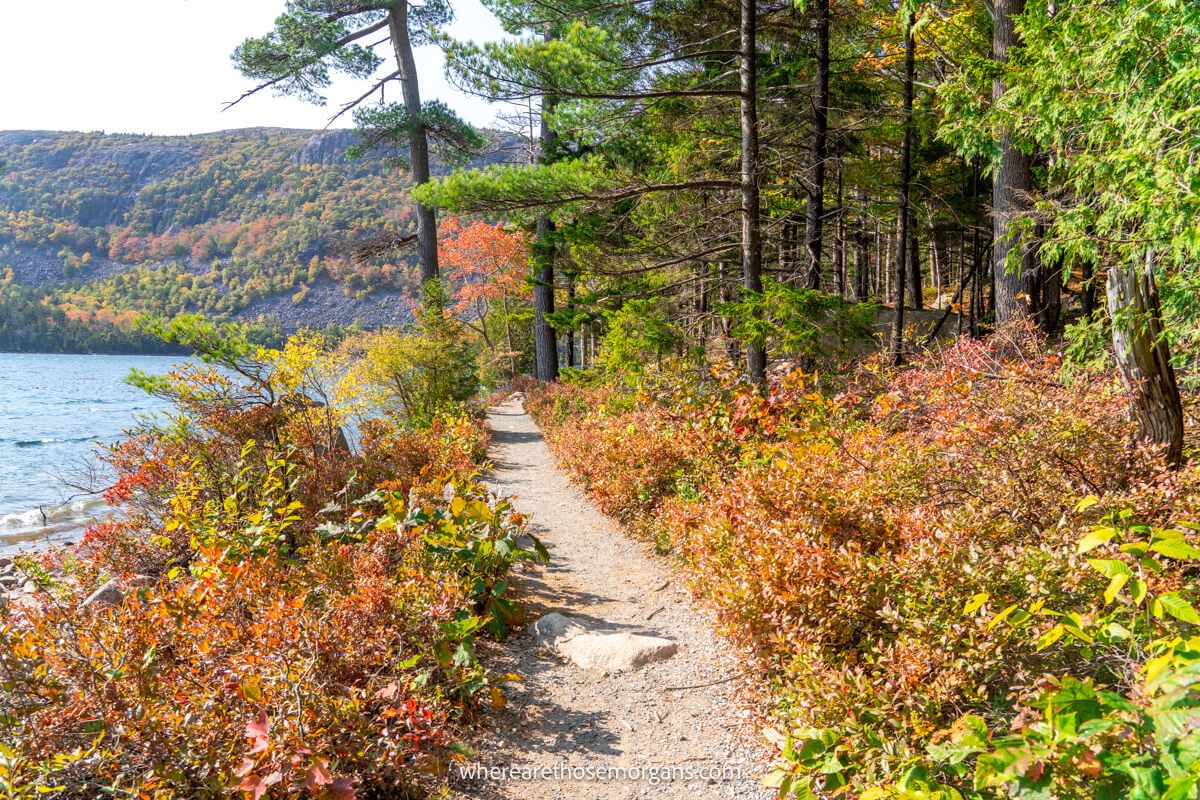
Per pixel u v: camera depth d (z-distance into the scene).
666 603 5.87
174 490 6.72
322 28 22.12
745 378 9.51
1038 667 3.10
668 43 13.58
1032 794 1.69
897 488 4.81
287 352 7.67
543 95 11.15
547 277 25.39
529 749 3.76
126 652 3.29
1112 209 6.12
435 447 10.05
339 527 6.06
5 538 11.15
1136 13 5.46
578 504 9.91
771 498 4.86
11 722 2.90
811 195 13.35
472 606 5.25
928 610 3.27
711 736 3.85
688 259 12.97
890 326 17.36
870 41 15.44
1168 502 3.62
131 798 2.82
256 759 2.91
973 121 8.24
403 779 3.27
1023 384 5.41
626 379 12.95
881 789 2.34
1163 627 2.37
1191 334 5.69
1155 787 1.46
